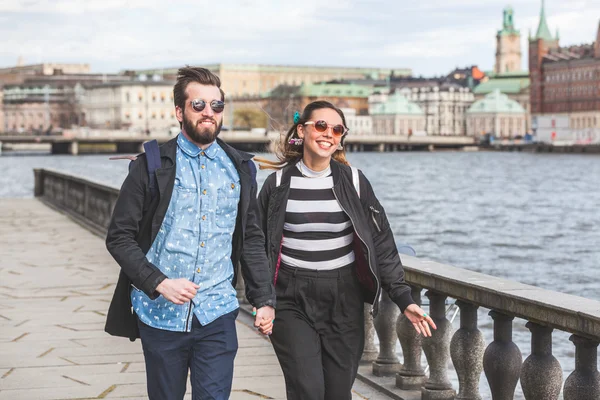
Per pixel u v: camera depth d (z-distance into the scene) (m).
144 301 5.27
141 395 8.05
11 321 11.23
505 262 45.16
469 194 90.06
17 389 8.24
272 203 5.86
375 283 5.83
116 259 5.16
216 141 5.40
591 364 5.47
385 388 7.90
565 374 15.25
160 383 5.27
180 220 5.22
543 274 41.19
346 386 5.93
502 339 6.35
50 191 31.45
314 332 5.88
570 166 151.75
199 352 5.27
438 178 115.94
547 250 49.59
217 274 5.29
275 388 8.20
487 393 10.94
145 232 5.26
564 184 105.69
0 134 196.75
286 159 6.00
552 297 5.86
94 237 20.72
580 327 5.39
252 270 5.41
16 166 134.75
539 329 5.88
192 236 5.22
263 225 5.92
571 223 64.44
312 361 5.79
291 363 5.80
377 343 12.85
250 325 10.95
